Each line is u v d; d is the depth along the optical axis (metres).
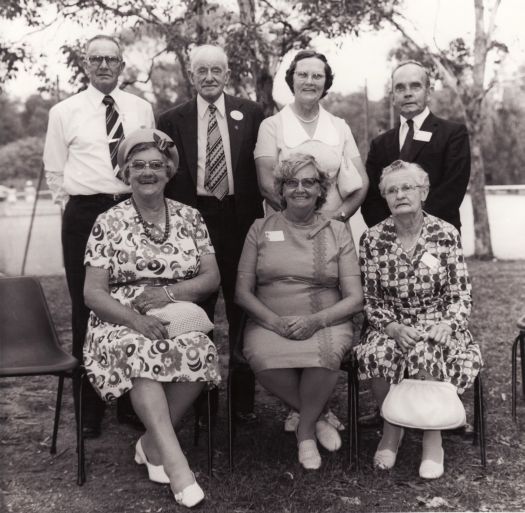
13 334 3.64
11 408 4.41
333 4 8.13
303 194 3.46
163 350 3.07
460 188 3.83
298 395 3.42
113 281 3.35
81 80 7.81
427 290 3.43
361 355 3.34
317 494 3.07
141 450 3.35
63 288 9.62
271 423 4.07
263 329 3.45
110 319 3.20
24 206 15.40
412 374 3.22
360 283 3.56
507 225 15.64
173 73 9.30
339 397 4.55
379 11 9.16
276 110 7.96
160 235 3.37
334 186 3.80
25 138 15.41
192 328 3.19
